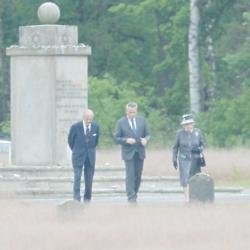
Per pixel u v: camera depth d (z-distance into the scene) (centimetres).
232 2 16588
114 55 17562
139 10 17112
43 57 9700
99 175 9550
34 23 17562
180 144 8575
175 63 16850
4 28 17650
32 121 9738
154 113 15462
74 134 8244
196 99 15675
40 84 9712
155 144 14025
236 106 14975
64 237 6325
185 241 6197
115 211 7444
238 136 14812
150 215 7188
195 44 15875
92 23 17738
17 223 6919
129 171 8256
